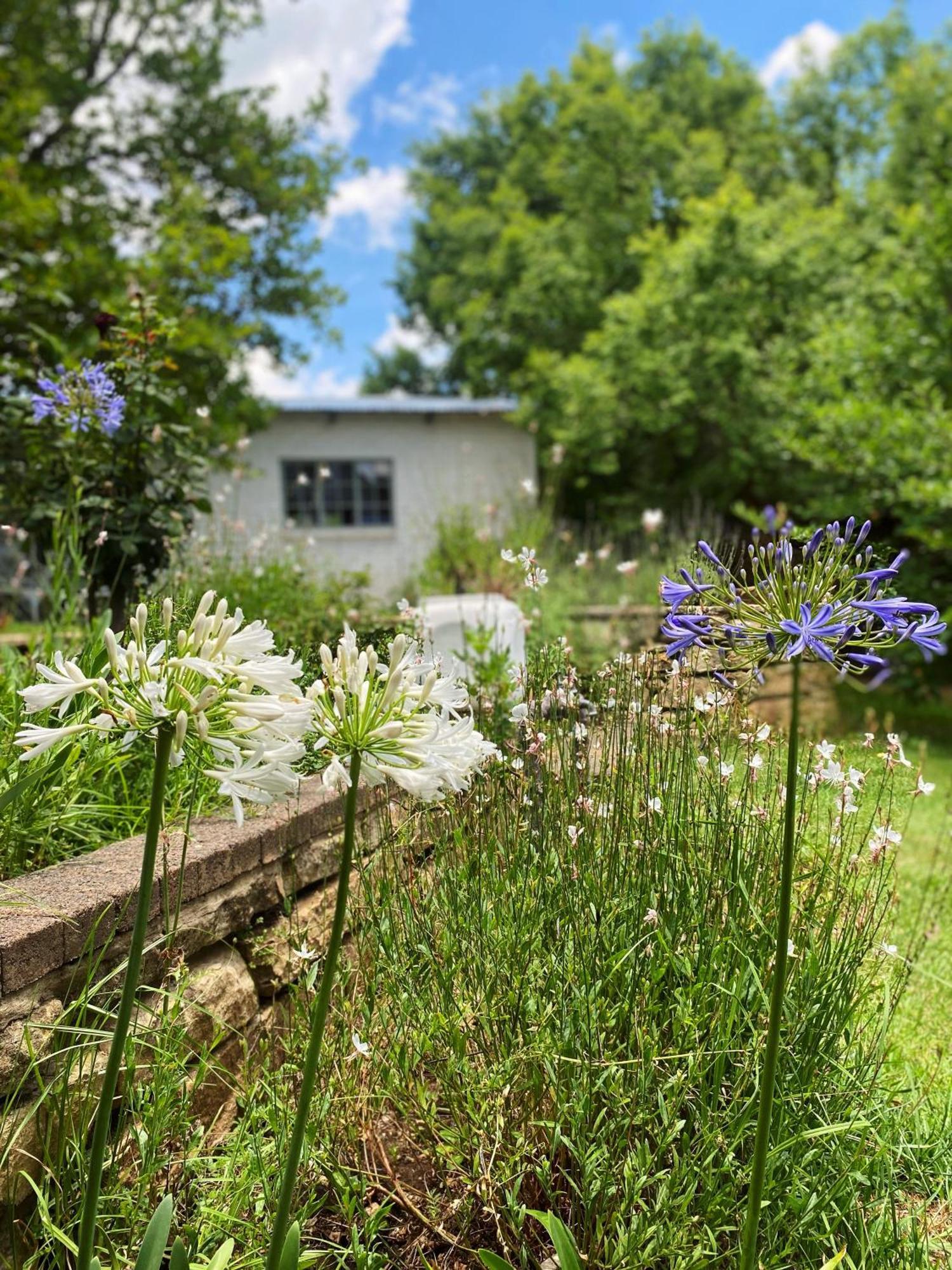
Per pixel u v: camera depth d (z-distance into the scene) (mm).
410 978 2078
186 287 11508
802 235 14289
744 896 2061
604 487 18172
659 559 9258
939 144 12562
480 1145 1909
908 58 22766
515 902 2141
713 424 15914
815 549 1399
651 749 2324
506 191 21547
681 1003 1889
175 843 2283
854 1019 2260
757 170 20438
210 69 16641
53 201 11078
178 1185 1885
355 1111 2094
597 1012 1901
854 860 2301
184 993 2080
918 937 3398
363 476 15320
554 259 18359
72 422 3824
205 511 4410
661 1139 1807
